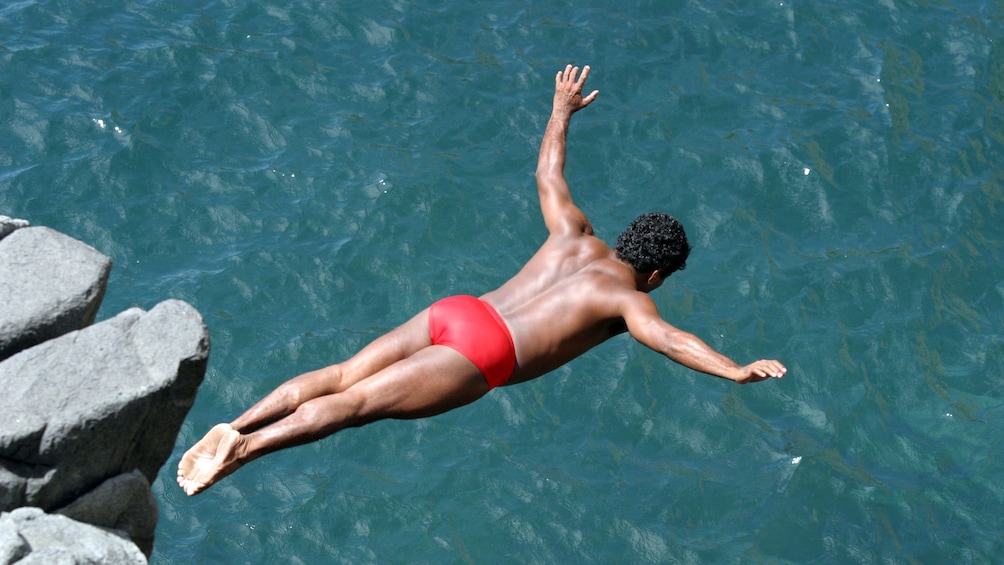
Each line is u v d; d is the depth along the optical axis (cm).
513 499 1281
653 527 1260
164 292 1463
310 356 1408
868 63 1892
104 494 494
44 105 1703
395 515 1263
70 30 1864
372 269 1520
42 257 519
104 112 1703
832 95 1831
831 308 1511
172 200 1588
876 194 1667
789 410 1402
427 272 1520
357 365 658
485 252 1555
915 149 1736
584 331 688
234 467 593
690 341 642
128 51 1830
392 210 1594
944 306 1520
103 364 476
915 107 1814
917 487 1317
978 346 1471
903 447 1359
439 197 1614
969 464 1340
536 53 1883
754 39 1934
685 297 1516
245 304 1464
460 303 677
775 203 1653
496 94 1797
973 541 1260
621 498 1288
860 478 1322
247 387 1374
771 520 1275
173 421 502
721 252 1579
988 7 2033
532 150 1703
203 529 1245
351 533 1246
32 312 491
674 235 724
